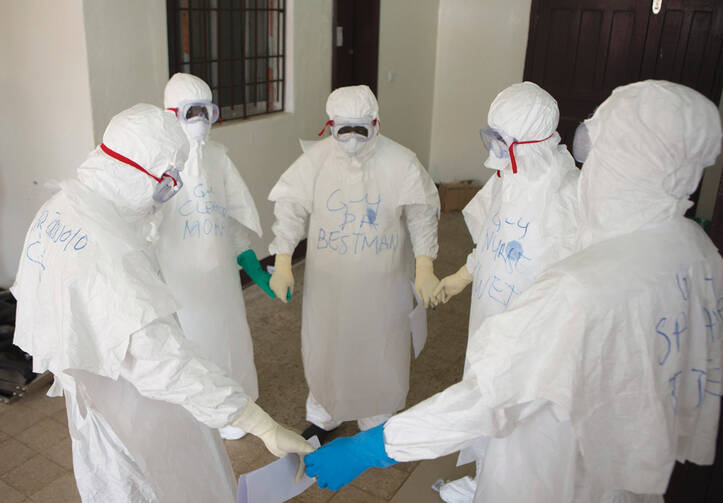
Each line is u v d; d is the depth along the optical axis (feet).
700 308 4.01
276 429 5.11
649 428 3.92
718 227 5.50
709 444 4.37
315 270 7.78
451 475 7.79
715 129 3.75
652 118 3.77
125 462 4.96
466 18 18.30
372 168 7.43
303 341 8.20
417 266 7.90
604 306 3.73
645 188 3.90
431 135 19.85
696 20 13.96
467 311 12.27
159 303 4.38
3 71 9.93
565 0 15.15
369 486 7.59
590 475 4.05
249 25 12.25
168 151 4.72
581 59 15.33
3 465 7.70
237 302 7.87
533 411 4.25
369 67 16.19
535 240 5.80
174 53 10.79
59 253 4.41
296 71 13.19
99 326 4.29
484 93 18.71
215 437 5.66
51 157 10.08
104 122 9.63
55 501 7.17
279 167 13.29
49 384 9.31
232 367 7.89
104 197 4.64
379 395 8.10
